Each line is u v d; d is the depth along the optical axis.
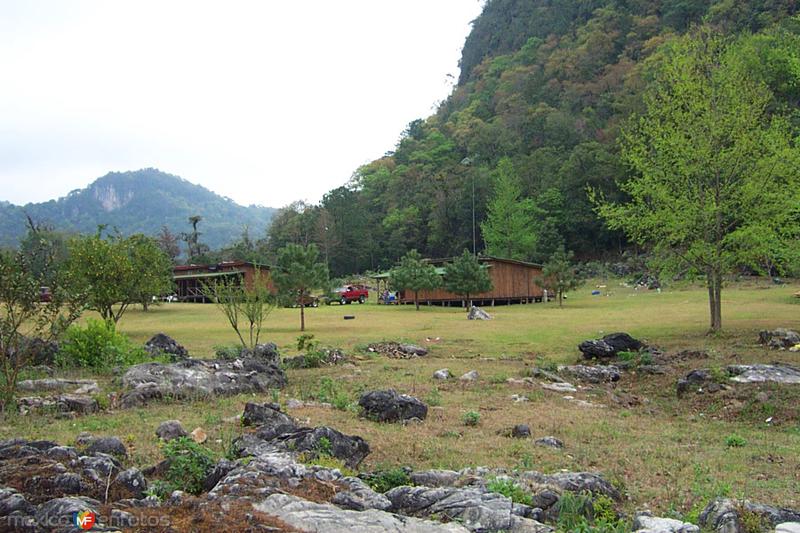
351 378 16.98
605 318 34.38
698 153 23.30
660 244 25.08
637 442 10.60
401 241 105.88
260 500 5.46
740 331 24.38
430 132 159.88
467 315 39.06
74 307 13.22
